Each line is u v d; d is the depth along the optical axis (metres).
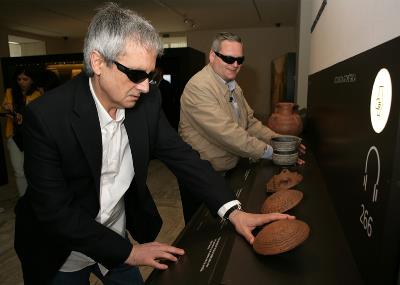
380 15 0.63
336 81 0.97
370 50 0.62
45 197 0.74
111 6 0.70
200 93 1.37
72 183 0.83
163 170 4.04
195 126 1.46
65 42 7.46
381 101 0.55
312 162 1.37
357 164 0.70
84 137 0.76
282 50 6.63
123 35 0.64
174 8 4.77
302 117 1.99
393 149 0.49
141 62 0.67
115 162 0.89
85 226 0.76
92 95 0.79
